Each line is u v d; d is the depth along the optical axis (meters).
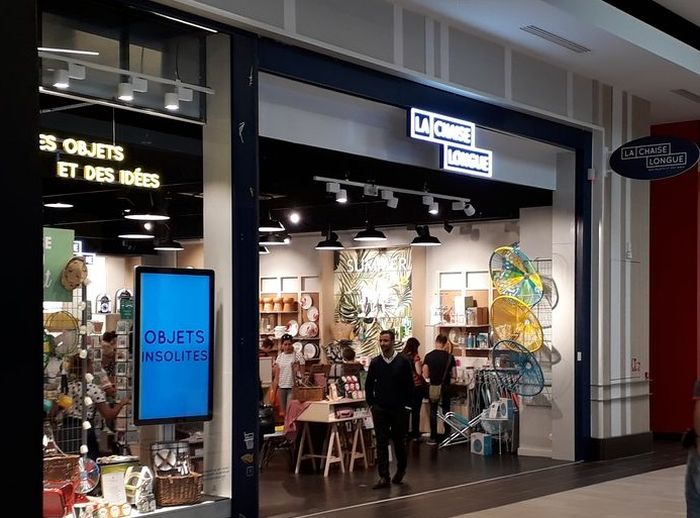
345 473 9.87
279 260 16.61
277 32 6.73
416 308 14.52
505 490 8.76
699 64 10.45
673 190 13.19
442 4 7.90
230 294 6.56
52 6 5.56
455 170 8.77
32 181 1.71
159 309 6.22
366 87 7.73
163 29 6.24
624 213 11.24
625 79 10.65
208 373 6.48
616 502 8.09
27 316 1.69
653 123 13.48
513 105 9.32
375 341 15.16
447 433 13.27
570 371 10.80
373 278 15.27
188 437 6.58
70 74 5.62
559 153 10.91
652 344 13.26
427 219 13.69
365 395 9.40
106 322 9.20
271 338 16.38
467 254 14.11
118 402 6.28
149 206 9.40
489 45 8.98
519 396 11.38
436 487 8.95
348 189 11.43
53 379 5.81
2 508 1.64
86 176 5.96
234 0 6.39
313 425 10.26
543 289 11.04
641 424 11.49
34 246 1.71
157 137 6.39
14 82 1.70
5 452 1.65
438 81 8.30
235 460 6.51
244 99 6.62
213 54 6.59
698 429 4.66
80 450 5.94
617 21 8.87
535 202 11.27
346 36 7.32
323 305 15.78
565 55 9.58
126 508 5.95
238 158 6.57
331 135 7.93
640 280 11.52
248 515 6.57
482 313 13.72
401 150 8.70
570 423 10.80
